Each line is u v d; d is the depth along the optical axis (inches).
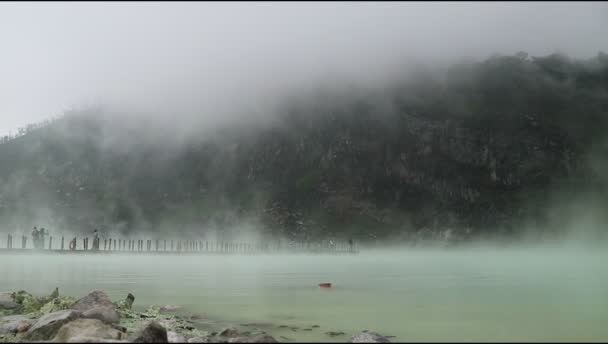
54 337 426.6
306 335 452.8
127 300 650.2
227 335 437.1
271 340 394.0
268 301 704.4
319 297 751.1
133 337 374.9
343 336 446.0
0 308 591.8
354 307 628.4
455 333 438.0
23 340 426.3
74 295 759.1
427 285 957.2
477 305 629.3
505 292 799.1
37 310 587.5
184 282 1039.6
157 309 620.7
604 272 1461.6
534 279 1117.1
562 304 629.3
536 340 401.4
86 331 386.9
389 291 841.5
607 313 547.2
